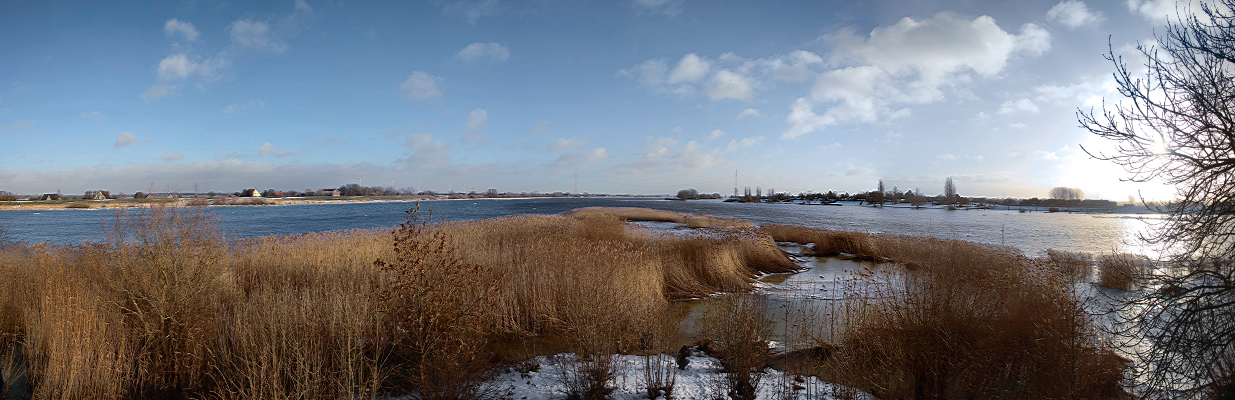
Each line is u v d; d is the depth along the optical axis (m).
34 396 6.27
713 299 14.60
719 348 8.32
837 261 23.78
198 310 7.36
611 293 9.83
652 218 48.12
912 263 15.30
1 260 10.03
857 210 102.69
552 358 8.51
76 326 6.70
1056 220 65.44
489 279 8.99
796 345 9.17
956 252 16.70
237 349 7.20
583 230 23.19
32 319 7.64
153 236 7.10
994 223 57.44
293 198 156.75
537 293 11.19
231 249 13.84
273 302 8.34
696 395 6.75
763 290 15.88
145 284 6.89
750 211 91.56
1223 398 4.80
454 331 6.75
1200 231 4.95
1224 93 4.64
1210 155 4.77
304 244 15.13
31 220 55.25
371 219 57.81
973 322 7.45
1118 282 12.38
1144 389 6.42
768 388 7.06
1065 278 9.35
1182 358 5.30
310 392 6.25
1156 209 5.40
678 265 16.62
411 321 6.79
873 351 8.06
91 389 6.25
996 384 7.03
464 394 6.35
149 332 6.79
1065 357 6.94
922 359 7.33
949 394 6.99
